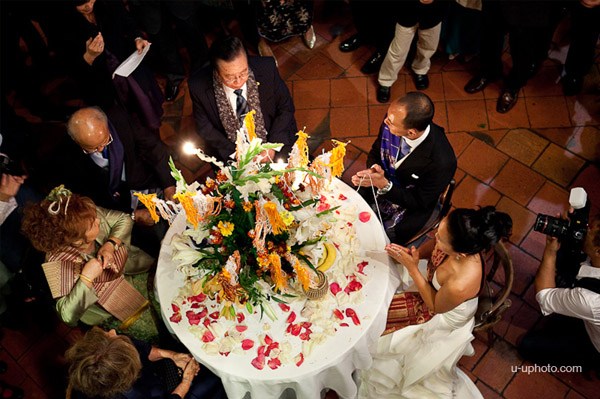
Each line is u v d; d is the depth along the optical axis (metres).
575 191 2.45
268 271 2.32
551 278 2.70
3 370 3.26
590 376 3.06
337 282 2.53
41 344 3.38
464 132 4.00
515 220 3.61
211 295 2.49
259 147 2.13
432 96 4.18
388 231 3.12
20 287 2.89
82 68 3.45
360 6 4.21
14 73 3.88
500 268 3.41
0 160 2.90
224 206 2.26
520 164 3.83
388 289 2.56
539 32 3.65
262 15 4.07
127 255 2.75
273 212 1.91
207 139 3.28
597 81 4.14
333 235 2.66
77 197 2.45
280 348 2.39
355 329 2.41
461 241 2.27
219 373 2.38
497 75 4.11
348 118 4.14
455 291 2.43
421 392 2.89
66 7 3.17
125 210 3.35
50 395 3.22
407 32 3.64
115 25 3.44
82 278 2.52
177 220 2.79
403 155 2.90
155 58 4.52
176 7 3.79
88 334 2.29
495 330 3.23
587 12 3.52
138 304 2.80
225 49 2.71
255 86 3.12
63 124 4.27
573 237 2.48
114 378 2.17
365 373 2.95
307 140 4.07
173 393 2.57
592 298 2.46
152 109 3.74
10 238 3.09
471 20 3.90
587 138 3.90
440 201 3.12
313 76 4.36
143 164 3.34
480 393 2.96
